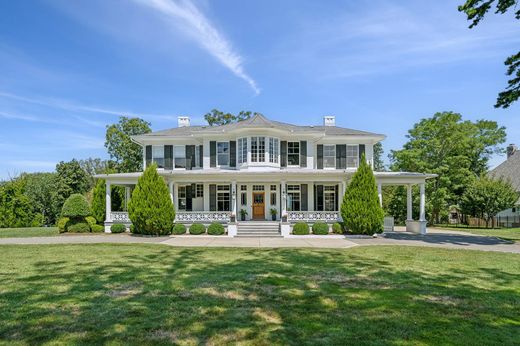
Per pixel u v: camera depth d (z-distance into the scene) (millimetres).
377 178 23172
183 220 22859
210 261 11430
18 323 5398
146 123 42562
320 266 10477
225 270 9805
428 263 11023
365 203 20469
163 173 22484
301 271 9664
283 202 22109
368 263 11031
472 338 4824
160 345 4555
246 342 4656
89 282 8234
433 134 34406
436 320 5590
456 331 5098
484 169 42031
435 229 28125
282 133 24594
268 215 24922
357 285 8000
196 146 26359
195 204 25438
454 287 7820
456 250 14250
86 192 39156
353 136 25812
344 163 25875
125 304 6426
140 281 8359
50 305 6355
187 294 7160
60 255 12641
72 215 22797
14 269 9898
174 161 26312
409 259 11844
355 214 20500
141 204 20812
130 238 19688
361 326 5297
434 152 33781
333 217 22688
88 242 17359
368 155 26062
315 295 7109
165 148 26453
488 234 22906
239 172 22109
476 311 6070
